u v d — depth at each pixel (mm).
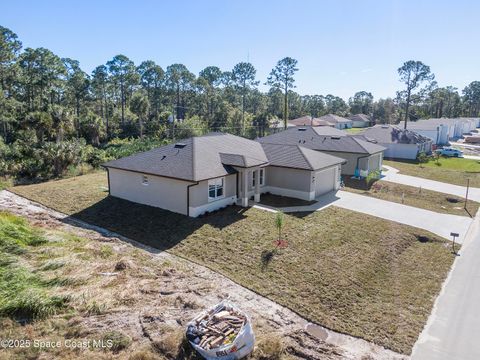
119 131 61312
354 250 16156
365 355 9758
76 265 12227
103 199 21906
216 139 24906
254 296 12117
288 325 10703
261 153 25547
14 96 57438
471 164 41500
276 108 90812
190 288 11812
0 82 55500
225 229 17406
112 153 38688
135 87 74438
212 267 13961
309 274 13766
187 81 79500
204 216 19156
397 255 16422
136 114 60688
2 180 27312
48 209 20312
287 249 15555
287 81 63625
